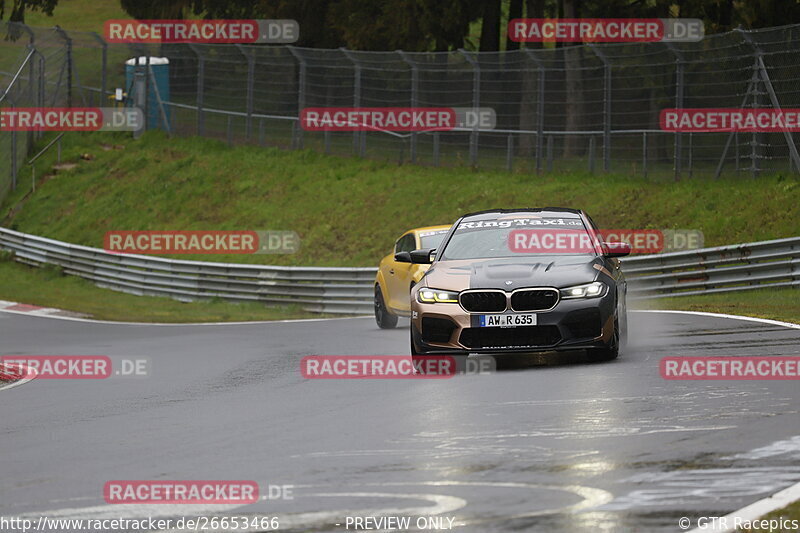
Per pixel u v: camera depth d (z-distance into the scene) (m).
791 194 98.06
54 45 169.62
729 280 82.88
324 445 29.47
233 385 44.81
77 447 31.25
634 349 48.53
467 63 133.12
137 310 108.44
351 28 178.50
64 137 171.00
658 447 27.17
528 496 22.62
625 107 128.12
